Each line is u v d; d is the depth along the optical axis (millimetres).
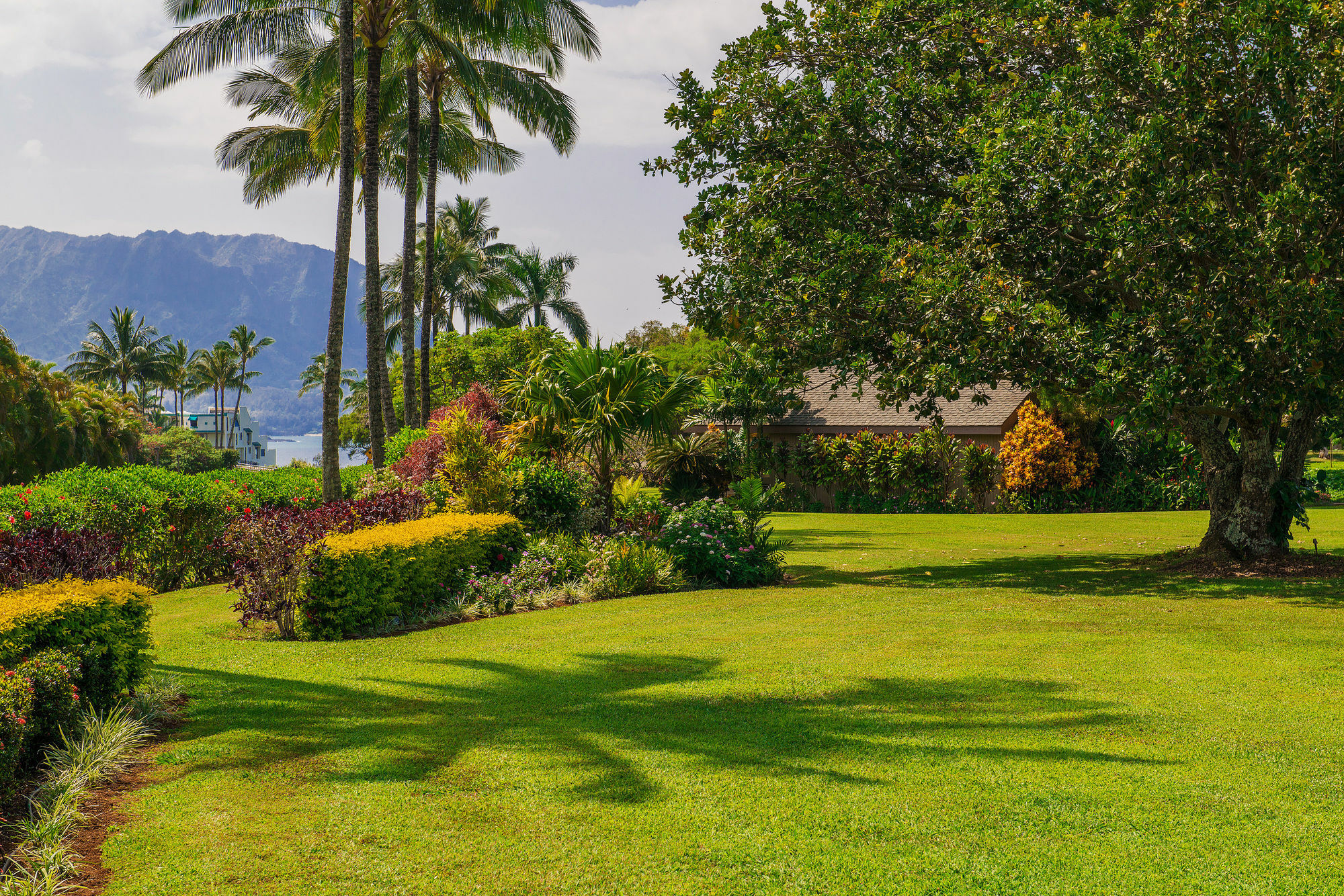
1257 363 10414
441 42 19734
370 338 21703
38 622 5129
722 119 13297
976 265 12031
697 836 4000
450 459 13125
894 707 5910
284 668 7164
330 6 18750
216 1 17766
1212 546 13141
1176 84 11016
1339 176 10414
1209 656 7332
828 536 20062
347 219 16375
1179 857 3781
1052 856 3799
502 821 4148
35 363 36969
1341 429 20344
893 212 13289
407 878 3621
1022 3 12398
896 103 12797
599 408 14055
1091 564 14141
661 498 18797
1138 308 11820
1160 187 10422
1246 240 10453
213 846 3885
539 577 11141
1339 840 3924
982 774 4703
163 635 8844
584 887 3553
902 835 4000
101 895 3480
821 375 34125
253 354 111938
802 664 7129
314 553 8516
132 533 12344
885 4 13148
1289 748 5098
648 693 6312
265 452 154375
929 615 9406
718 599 10781
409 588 9609
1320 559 12430
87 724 5027
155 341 93625
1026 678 6652
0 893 3422
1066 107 11508
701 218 13984
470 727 5535
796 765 4852
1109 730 5414
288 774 4723
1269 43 10461
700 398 15883
